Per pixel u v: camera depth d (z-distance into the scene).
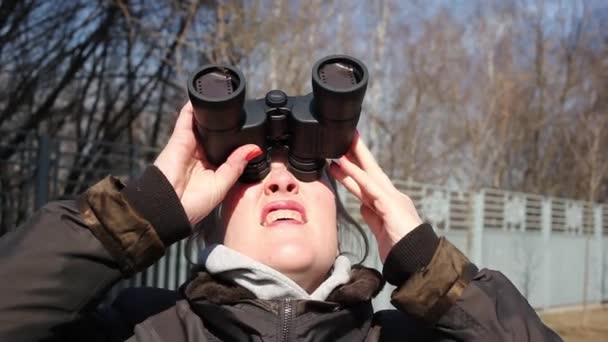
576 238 14.15
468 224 10.59
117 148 7.86
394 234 1.81
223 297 1.72
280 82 7.20
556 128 22.20
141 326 1.80
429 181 17.70
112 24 11.13
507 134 19.45
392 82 17.38
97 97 12.12
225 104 1.70
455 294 1.72
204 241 2.06
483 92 18.23
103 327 1.86
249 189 1.88
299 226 1.81
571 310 13.74
